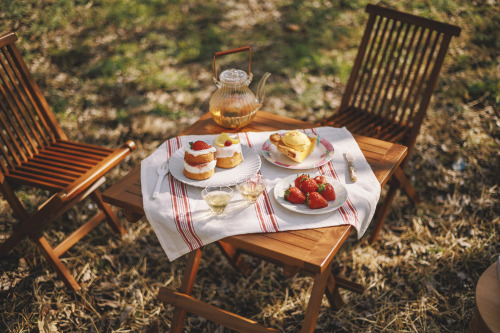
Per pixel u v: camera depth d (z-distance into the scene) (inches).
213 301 105.1
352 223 71.5
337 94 173.9
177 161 83.8
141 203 75.9
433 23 112.7
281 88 175.9
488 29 200.2
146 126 157.9
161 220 73.1
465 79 174.1
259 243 68.2
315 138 87.0
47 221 103.0
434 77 113.4
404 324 98.6
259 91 98.3
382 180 81.7
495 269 77.9
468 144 146.6
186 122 160.7
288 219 72.1
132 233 121.4
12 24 206.4
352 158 85.6
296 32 209.2
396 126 121.0
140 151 148.2
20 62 109.0
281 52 195.6
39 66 185.0
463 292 104.2
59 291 105.7
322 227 70.9
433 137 150.9
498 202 128.5
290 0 232.1
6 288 106.2
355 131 117.3
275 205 75.1
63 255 115.4
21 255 114.3
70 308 102.4
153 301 104.6
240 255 107.7
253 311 103.3
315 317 79.9
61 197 93.8
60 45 197.2
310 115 163.5
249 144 91.0
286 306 102.6
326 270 78.1
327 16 219.3
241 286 108.3
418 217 125.2
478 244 115.7
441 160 142.6
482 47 190.9
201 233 70.8
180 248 74.3
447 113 159.8
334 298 99.6
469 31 199.3
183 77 182.7
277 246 67.6
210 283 109.4
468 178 136.1
